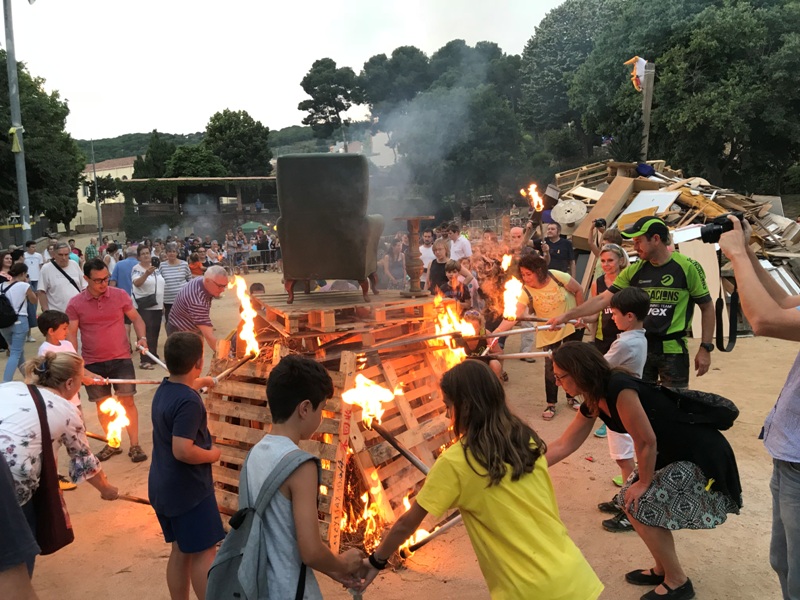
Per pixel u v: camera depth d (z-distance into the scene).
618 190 12.77
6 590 2.96
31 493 3.39
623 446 4.71
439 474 2.52
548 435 6.43
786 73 30.06
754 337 10.00
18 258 13.66
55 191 36.34
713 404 3.46
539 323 6.61
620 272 5.75
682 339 4.97
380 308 4.71
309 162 4.64
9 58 19.47
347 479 4.48
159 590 4.07
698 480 3.45
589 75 39.56
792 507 2.73
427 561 4.21
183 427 3.36
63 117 41.19
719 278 9.98
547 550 2.44
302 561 2.38
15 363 8.91
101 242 43.28
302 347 4.61
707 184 13.60
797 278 11.00
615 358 4.34
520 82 60.69
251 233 46.56
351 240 4.79
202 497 3.47
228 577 2.42
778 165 35.16
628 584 3.89
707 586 3.82
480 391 2.55
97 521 5.07
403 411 4.67
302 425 2.59
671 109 33.31
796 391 2.76
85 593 4.06
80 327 6.16
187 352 3.47
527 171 49.09
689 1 34.81
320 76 62.62
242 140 67.94
